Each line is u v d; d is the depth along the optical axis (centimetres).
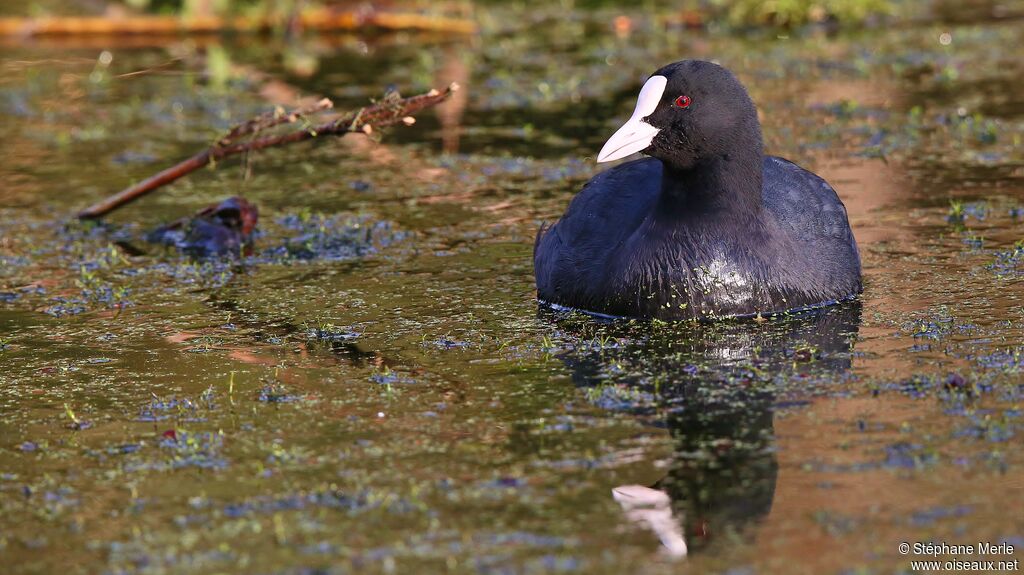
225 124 1995
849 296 1211
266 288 1309
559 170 1725
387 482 855
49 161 1836
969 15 2634
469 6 2780
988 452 859
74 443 936
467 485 847
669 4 2828
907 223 1435
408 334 1153
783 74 2194
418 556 760
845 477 836
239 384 1040
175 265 1402
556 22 2730
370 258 1399
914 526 773
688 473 853
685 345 1101
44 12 2717
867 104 1986
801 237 1211
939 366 1013
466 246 1430
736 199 1165
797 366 1037
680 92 1152
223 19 2616
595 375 1038
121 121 2047
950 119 1875
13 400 1022
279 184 1719
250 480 865
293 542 781
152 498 845
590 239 1234
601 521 795
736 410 952
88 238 1506
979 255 1310
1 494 859
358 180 1723
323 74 2273
